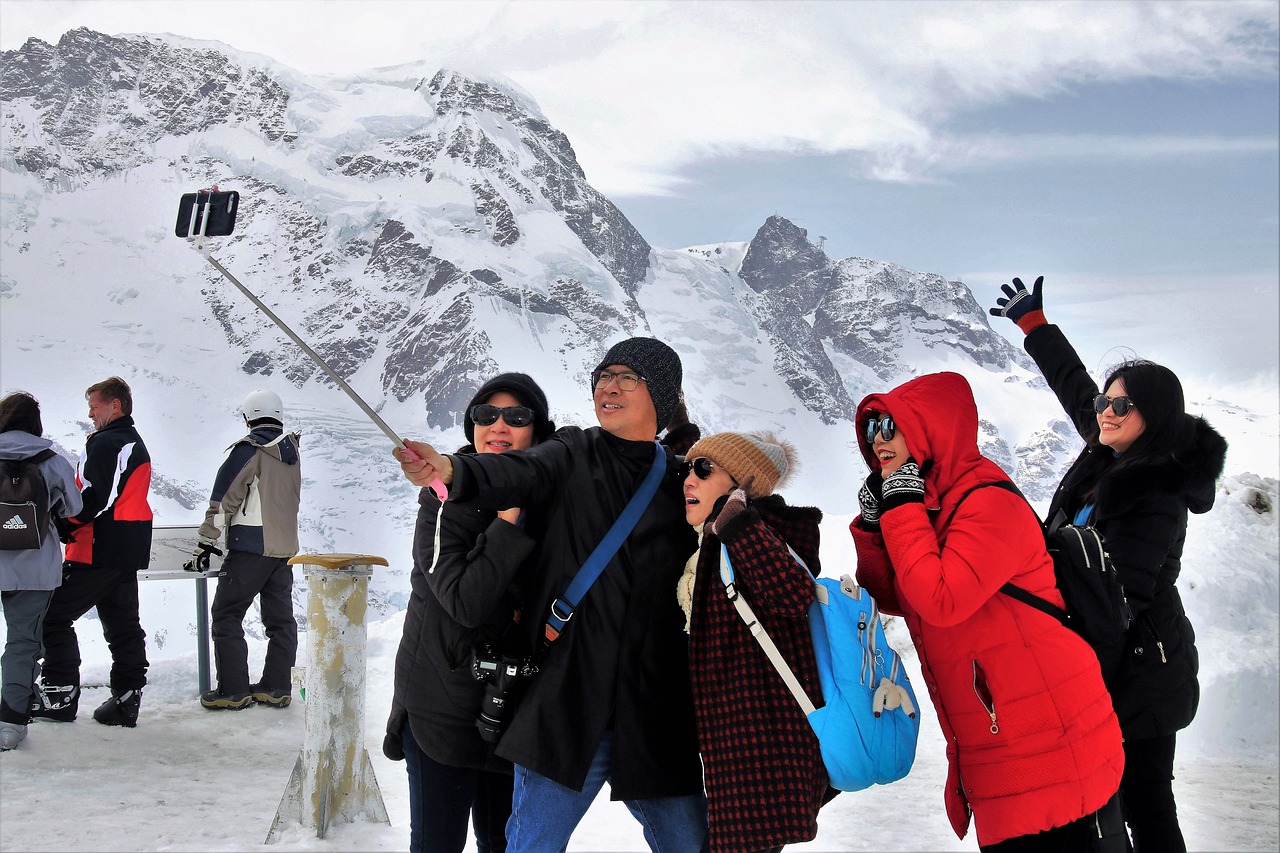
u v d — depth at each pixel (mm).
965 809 2770
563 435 3010
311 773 4438
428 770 3270
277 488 7168
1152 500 3076
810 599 2623
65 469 6074
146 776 5473
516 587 3000
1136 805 3174
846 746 2580
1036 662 2621
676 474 3033
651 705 2852
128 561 6492
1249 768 6289
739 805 2641
